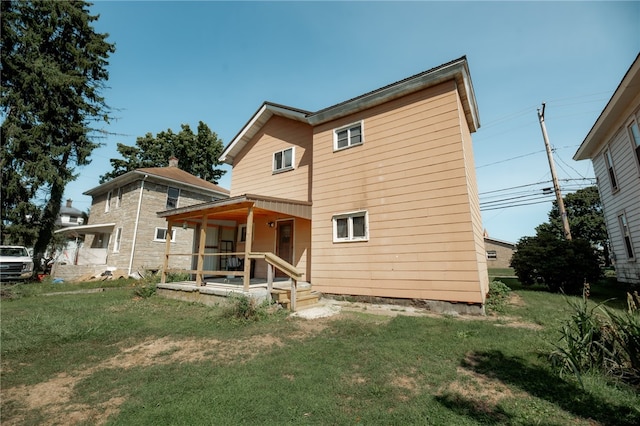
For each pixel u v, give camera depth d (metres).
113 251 17.11
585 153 14.04
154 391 3.05
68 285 12.91
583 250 9.73
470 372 3.40
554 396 2.78
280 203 8.40
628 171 10.53
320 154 9.64
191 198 19.45
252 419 2.52
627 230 11.16
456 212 6.90
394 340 4.58
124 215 17.20
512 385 3.03
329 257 8.72
